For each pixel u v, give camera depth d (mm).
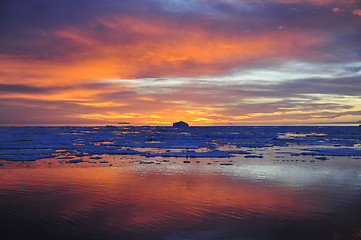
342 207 9281
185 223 7941
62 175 13914
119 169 15625
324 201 9898
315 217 8406
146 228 7609
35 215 8484
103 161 18531
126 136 48812
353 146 32031
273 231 7461
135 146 30141
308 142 38000
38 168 15852
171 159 19828
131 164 17391
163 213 8703
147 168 15969
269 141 39344
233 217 8406
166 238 7055
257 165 17203
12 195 10445
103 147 27484
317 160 19484
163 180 12938
